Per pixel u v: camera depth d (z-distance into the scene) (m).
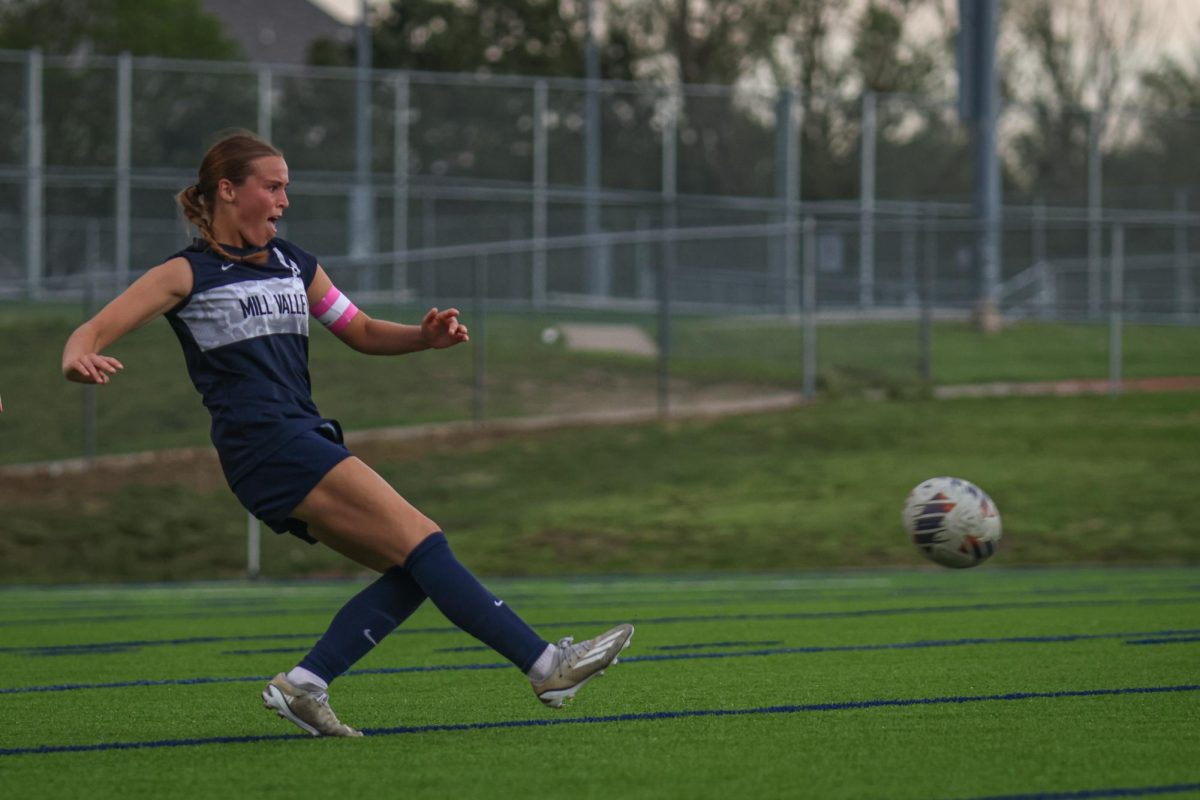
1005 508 56.28
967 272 111.06
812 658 22.73
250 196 14.22
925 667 21.31
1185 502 56.53
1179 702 17.44
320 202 104.81
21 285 60.84
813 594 37.19
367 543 14.09
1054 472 62.41
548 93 108.00
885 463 64.44
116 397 69.31
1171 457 65.19
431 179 106.38
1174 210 115.25
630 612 32.25
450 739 15.17
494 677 20.92
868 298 109.25
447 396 74.38
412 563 14.08
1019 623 27.98
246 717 17.12
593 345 87.31
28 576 48.06
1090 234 114.19
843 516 55.19
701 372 81.44
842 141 113.25
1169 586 37.91
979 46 91.25
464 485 61.66
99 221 101.19
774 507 57.25
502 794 12.41
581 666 14.05
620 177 109.38
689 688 19.22
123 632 29.42
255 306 14.09
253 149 14.33
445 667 22.14
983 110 92.06
